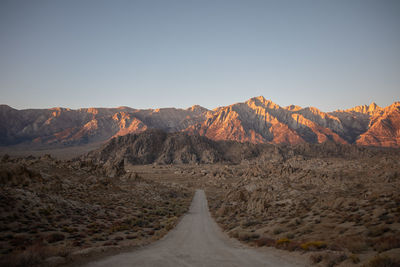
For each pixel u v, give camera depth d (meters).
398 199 33.81
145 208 57.22
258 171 130.50
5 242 20.86
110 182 75.62
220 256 17.75
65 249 16.94
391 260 11.38
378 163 157.25
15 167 45.84
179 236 30.42
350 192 58.03
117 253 18.22
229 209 56.88
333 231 24.36
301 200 53.72
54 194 44.59
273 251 18.97
